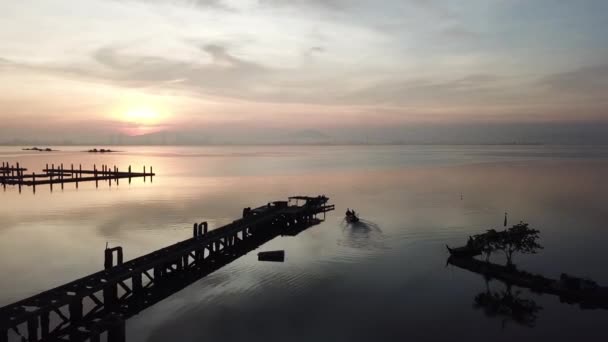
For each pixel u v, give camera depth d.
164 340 24.97
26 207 74.25
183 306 29.62
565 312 29.06
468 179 121.94
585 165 182.88
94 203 79.06
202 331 26.16
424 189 97.75
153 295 31.44
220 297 31.27
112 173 130.50
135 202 80.19
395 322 27.33
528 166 178.12
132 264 31.94
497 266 37.12
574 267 38.91
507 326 26.94
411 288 33.19
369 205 74.06
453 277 35.72
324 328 26.61
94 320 26.89
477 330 26.38
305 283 34.19
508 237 36.84
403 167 175.38
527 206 72.38
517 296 31.66
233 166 186.88
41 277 36.38
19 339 25.05
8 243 48.06
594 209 69.69
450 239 48.53
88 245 47.19
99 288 27.19
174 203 79.06
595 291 30.92
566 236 50.66
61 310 29.19
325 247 45.22
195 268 37.78
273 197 86.94
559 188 98.81
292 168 172.62
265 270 37.31
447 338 25.55
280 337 25.33
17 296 32.00
